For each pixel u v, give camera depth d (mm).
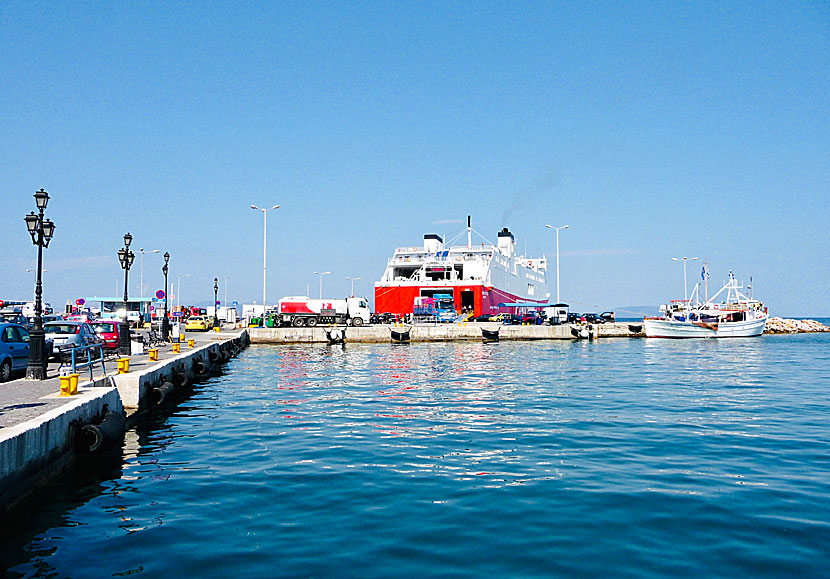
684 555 7273
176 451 13305
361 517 8695
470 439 14273
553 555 7297
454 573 6801
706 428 15617
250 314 78812
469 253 79812
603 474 11000
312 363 38031
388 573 6805
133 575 6812
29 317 46875
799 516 8617
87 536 8078
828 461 11961
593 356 43875
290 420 17219
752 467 11484
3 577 6793
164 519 8734
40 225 17812
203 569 6949
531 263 110438
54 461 11031
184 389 23812
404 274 81062
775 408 19109
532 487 10164
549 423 16438
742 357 43469
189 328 67312
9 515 8992
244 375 30688
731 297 79062
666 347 55688
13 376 18969
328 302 64625
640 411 18531
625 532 8039
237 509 9125
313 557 7266
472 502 9359
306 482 10562
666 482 10445
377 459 12266
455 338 61656
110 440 12789
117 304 80375
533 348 53250
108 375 17953
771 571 6809
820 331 95938
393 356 43969
